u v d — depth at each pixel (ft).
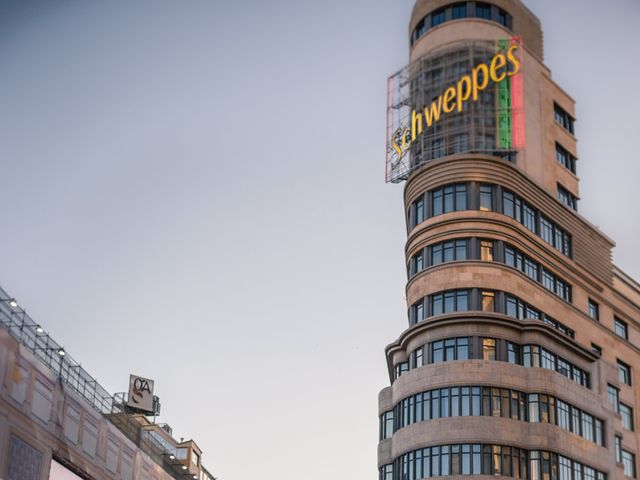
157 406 290.35
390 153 322.55
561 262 304.50
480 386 265.54
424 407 269.64
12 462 162.20
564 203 312.91
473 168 287.48
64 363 188.96
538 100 319.68
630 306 336.29
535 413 268.21
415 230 291.79
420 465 264.72
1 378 158.92
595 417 289.74
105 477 200.85
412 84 319.27
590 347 306.35
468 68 307.78
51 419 176.35
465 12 315.78
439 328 274.77
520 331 276.62
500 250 282.36
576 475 272.51
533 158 308.81
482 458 258.98
